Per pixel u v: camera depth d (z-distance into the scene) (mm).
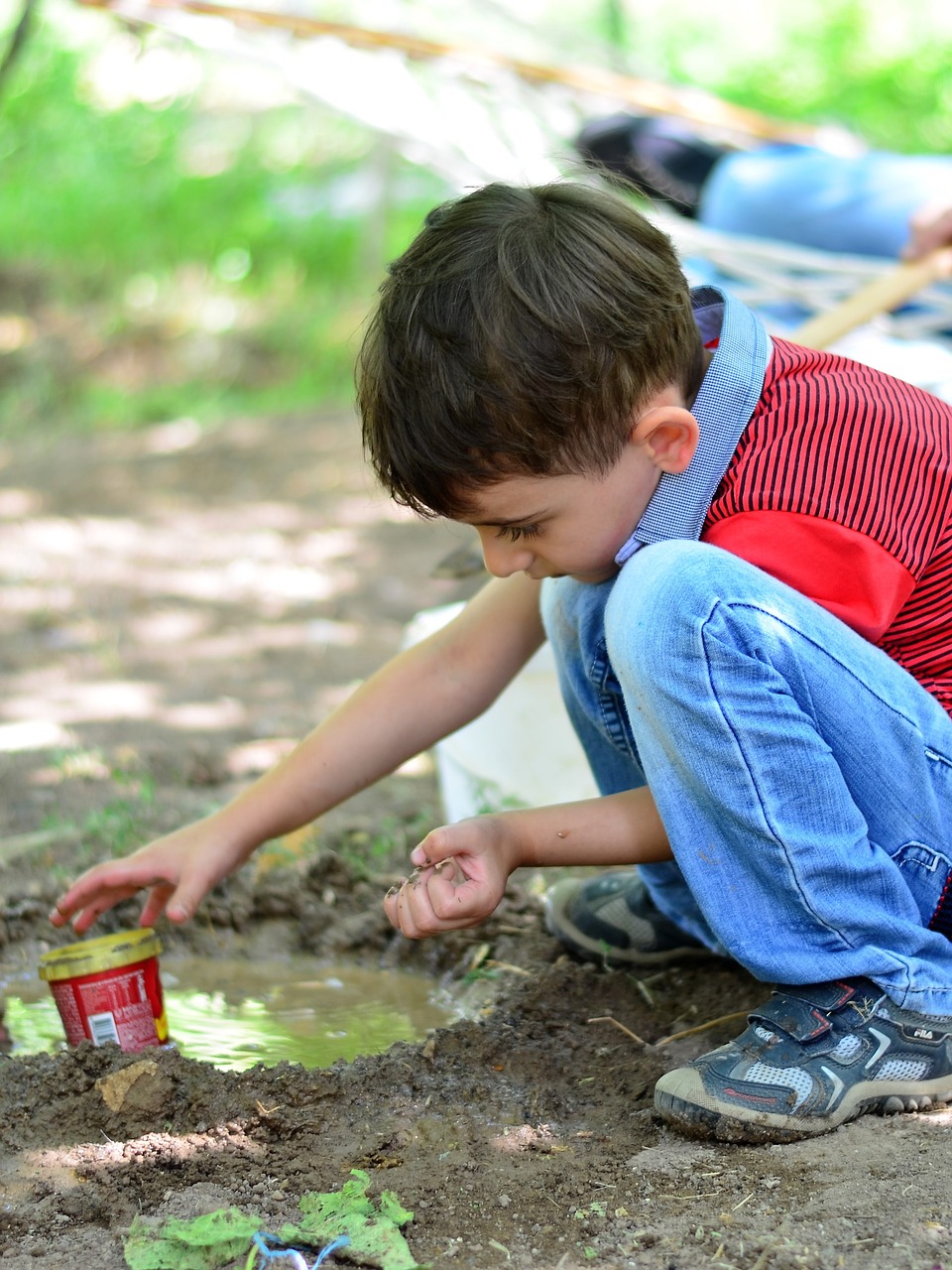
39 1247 1433
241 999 2188
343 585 4680
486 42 6062
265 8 4762
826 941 1638
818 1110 1581
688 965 2104
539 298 1522
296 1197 1492
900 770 1651
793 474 1638
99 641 4137
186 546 5129
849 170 4102
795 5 10031
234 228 8172
